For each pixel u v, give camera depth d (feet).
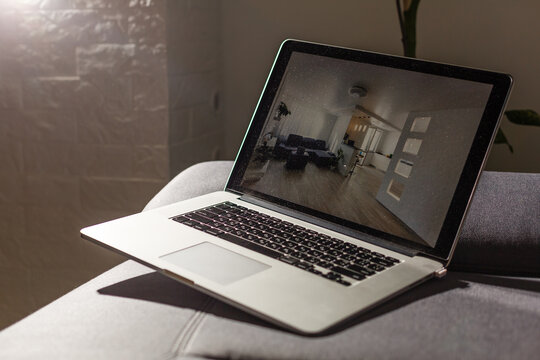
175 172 5.48
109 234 2.63
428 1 5.52
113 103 5.33
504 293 2.40
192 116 5.68
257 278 2.26
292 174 3.03
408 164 2.68
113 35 5.21
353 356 1.84
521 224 2.76
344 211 2.81
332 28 5.81
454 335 1.99
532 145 5.56
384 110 2.81
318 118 3.02
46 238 5.68
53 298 5.79
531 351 1.90
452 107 2.61
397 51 5.70
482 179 3.08
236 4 6.00
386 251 2.57
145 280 2.50
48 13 5.24
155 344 1.97
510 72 5.49
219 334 1.99
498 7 5.40
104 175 5.48
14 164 5.58
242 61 6.11
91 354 1.90
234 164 3.26
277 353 1.87
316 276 2.29
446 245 2.47
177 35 5.31
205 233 2.68
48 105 5.41
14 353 1.93
